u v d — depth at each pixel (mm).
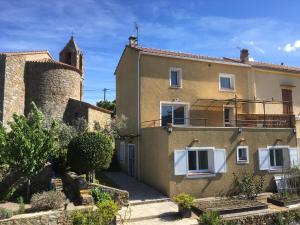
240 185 17719
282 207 15672
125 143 23344
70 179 16719
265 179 18609
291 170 18719
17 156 15352
